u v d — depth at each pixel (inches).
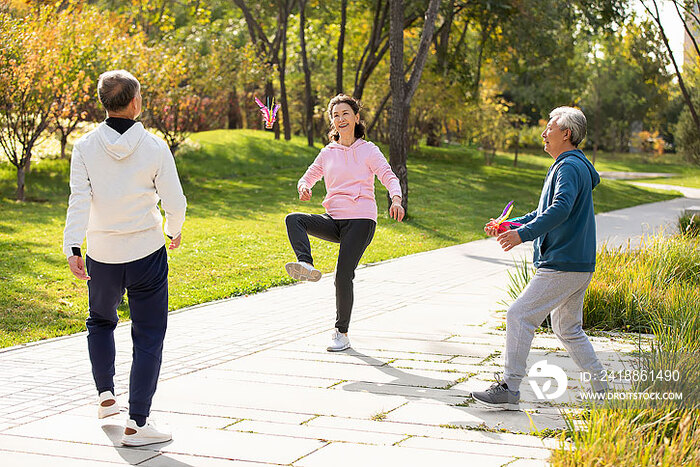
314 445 161.5
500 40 1154.7
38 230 568.7
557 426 172.1
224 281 410.0
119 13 1268.5
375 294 366.6
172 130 1023.0
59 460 153.8
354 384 209.9
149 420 171.8
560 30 1144.8
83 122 983.6
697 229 591.2
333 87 1502.2
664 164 2333.9
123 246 165.2
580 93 1546.5
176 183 169.0
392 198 233.9
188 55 1012.5
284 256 497.0
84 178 163.6
